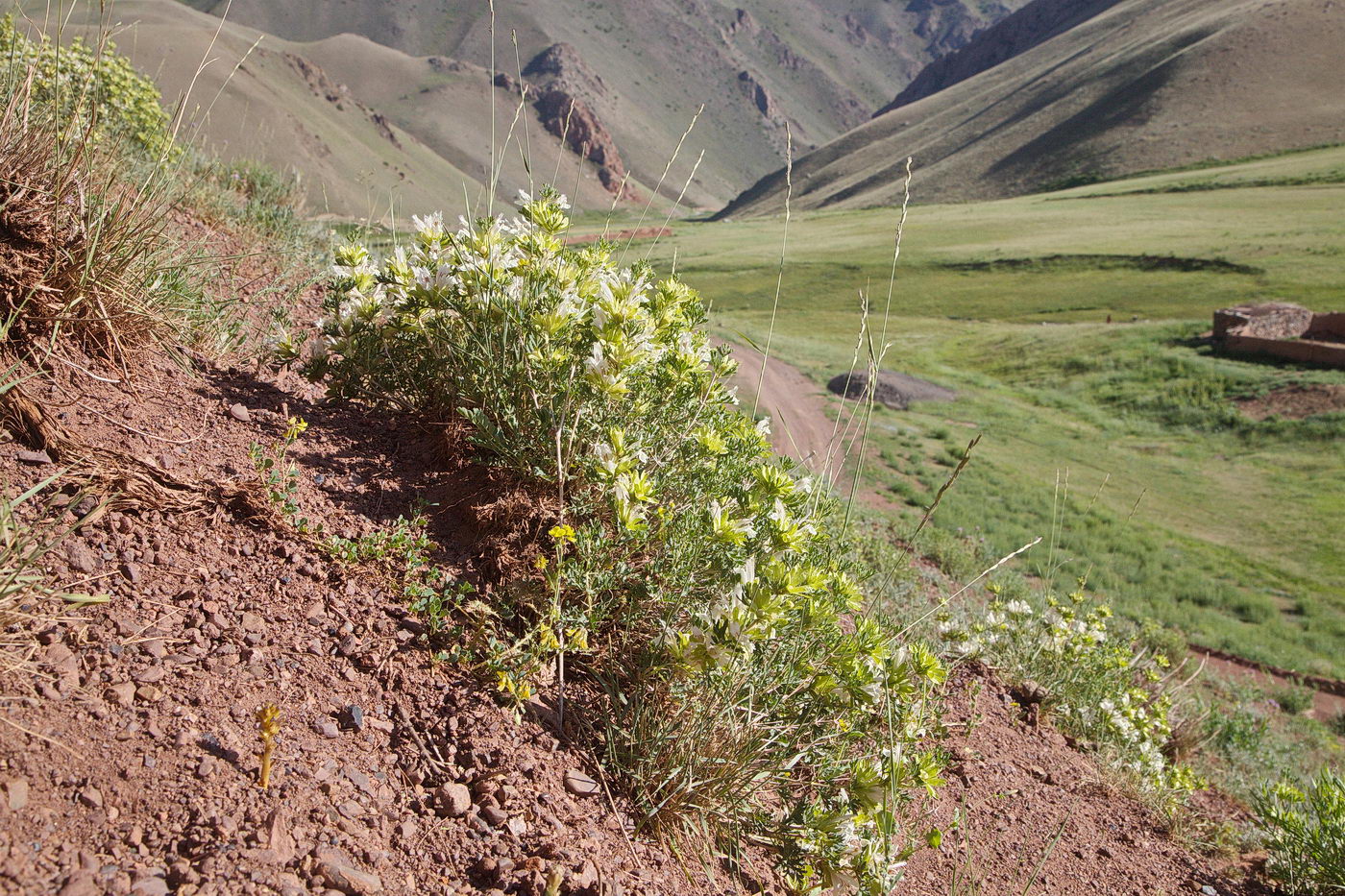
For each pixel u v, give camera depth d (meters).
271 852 1.50
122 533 2.03
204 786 1.57
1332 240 53.88
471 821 1.80
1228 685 10.44
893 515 15.73
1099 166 113.19
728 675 2.11
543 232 2.67
